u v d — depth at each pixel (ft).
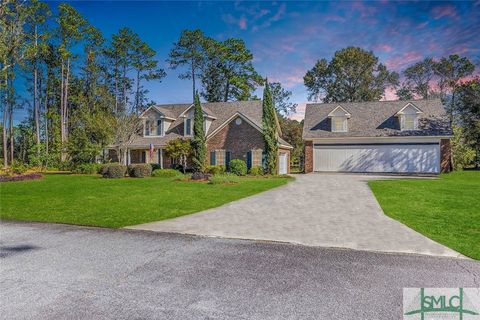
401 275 14.90
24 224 26.25
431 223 25.70
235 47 144.46
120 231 23.82
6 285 13.94
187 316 11.23
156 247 19.67
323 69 174.91
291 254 18.21
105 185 55.77
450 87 151.64
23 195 43.42
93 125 91.50
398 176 77.00
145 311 11.61
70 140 98.17
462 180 62.64
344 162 91.76
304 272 15.35
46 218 28.53
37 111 130.41
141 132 100.01
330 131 94.38
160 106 107.76
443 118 88.69
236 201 38.06
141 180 65.67
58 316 11.26
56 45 127.95
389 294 12.92
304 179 67.51
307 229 24.14
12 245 20.13
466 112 118.93
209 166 81.35
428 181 59.67
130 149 97.81
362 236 21.97
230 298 12.61
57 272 15.47
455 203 34.99
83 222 26.84
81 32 127.13
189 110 93.66
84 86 146.10
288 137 148.97
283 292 13.14
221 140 86.79
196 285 13.88
